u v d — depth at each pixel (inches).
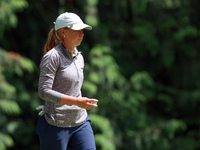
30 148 1210.6
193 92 1321.4
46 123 386.3
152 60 1407.5
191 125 1401.3
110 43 1304.1
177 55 1391.5
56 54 368.8
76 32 375.9
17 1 1023.6
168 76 1434.5
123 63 1365.7
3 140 1048.2
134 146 1243.2
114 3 1300.4
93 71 1194.0
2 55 1005.2
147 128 1269.7
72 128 388.8
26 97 1136.2
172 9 1379.2
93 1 1187.9
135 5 1251.8
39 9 1197.1
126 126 1263.5
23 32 1218.0
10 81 1135.6
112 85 1252.5
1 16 1008.9
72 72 377.4
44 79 364.8
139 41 1355.8
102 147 1154.0
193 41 1375.5
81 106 359.9
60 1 1227.2
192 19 1395.2
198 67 1369.3
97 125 1141.1
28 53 1230.9
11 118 1179.9
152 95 1326.3
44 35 1224.2
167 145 1243.8
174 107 1385.3
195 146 1288.1
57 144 382.6
